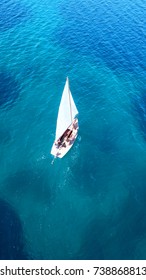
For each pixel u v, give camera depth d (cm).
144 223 4244
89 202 4459
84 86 6469
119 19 8356
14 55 7206
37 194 4575
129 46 7475
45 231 4138
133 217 4303
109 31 7938
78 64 7012
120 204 4447
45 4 9056
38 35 7812
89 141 5341
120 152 5178
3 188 4666
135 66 6975
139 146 5284
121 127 5609
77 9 8800
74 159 5019
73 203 4453
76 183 4700
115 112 5897
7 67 6875
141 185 4694
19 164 4984
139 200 4506
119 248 3978
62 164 4938
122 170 4894
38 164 4969
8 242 4016
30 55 7219
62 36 7794
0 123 5638
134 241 4050
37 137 5394
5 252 3912
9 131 5500
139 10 8775
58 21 8300
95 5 8988
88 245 4003
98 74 6756
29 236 4088
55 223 4225
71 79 6625
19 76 6656
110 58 7175
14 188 4659
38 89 6356
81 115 5825
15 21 8262
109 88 6431
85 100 6141
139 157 5109
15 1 9100
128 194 4572
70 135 5288
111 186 4666
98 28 8044
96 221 4253
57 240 4050
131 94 6300
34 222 4238
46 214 4325
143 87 6481
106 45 7519
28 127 5572
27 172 4869
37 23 8225
